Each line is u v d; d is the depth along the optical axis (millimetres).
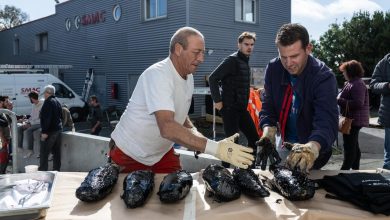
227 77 4949
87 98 19906
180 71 2393
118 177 2320
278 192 2092
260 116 2879
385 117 4488
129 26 18062
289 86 2674
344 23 28672
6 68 16641
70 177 2396
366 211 1872
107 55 19625
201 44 2318
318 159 2730
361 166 7105
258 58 18000
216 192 1955
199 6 15500
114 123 13062
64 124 7934
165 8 16250
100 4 19625
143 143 2703
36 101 8281
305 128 2605
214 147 2109
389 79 4383
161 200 1950
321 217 1829
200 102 15289
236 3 16797
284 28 2303
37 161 8078
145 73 2396
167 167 2910
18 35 27781
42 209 1793
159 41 16656
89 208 1929
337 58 28750
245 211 1831
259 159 2475
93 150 6578
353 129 5047
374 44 26797
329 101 2365
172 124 2186
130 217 1812
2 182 2219
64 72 22984
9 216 1753
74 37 21891
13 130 4156
